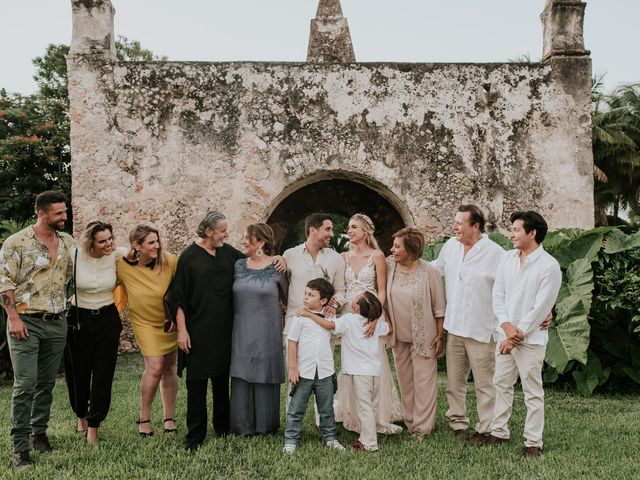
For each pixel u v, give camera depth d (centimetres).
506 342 421
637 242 634
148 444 438
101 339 447
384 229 1246
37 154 1508
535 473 377
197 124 942
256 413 466
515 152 969
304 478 371
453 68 970
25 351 402
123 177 933
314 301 442
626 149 2103
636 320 626
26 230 415
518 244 420
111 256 461
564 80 974
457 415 477
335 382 453
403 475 379
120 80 934
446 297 477
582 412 559
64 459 405
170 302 450
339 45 1147
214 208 941
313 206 1245
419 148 965
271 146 950
